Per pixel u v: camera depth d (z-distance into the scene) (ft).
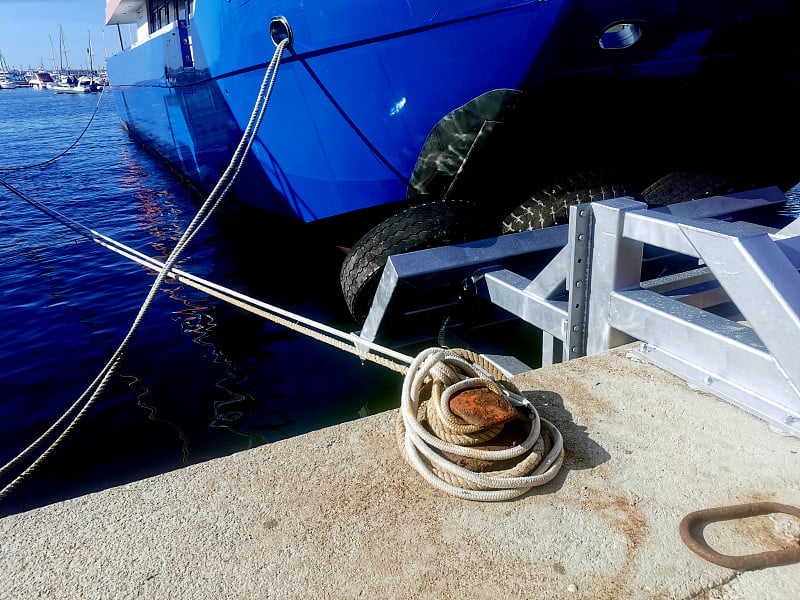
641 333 8.36
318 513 5.90
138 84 48.55
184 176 43.42
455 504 5.95
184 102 31.50
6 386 17.30
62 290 25.64
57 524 5.87
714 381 7.52
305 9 15.44
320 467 6.52
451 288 13.39
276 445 6.89
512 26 12.51
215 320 21.48
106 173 56.24
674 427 6.89
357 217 19.22
